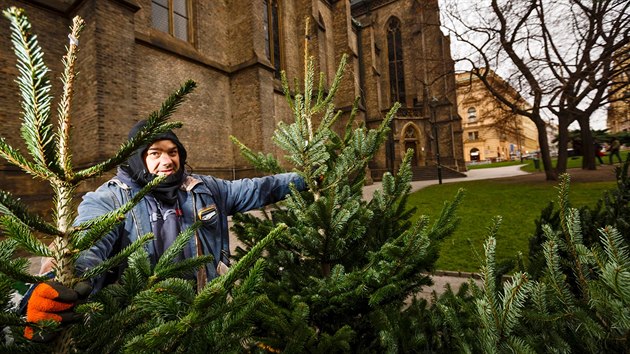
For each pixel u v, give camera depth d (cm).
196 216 153
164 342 64
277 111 1478
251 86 1228
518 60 1122
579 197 793
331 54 2083
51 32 759
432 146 2702
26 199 678
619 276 68
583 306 90
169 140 142
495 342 84
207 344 77
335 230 144
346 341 120
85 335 68
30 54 48
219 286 60
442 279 389
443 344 133
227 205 178
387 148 2456
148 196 142
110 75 751
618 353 82
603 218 206
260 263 75
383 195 171
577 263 97
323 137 159
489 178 1864
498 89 1401
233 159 1254
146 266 86
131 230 130
